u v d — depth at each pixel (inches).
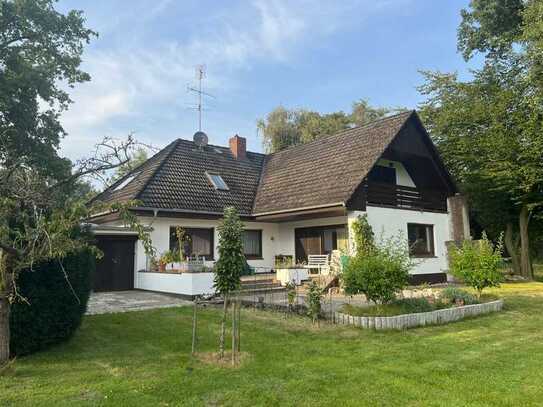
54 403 207.9
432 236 852.6
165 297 593.0
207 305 506.0
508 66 979.9
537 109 823.1
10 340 287.1
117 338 342.6
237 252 303.4
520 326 398.0
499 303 490.3
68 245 266.7
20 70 668.1
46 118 740.0
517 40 863.7
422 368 260.8
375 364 270.1
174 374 251.0
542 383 232.2
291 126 1547.7
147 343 327.0
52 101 745.6
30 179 279.4
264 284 654.5
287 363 273.4
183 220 728.3
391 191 772.6
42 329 300.5
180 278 586.9
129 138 298.0
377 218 731.4
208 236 763.4
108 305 510.9
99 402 209.0
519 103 882.8
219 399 212.2
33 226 283.0
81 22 756.6
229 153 966.4
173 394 219.0
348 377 243.9
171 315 437.7
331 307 442.9
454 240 941.8
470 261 510.0
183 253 677.3
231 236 303.1
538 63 799.7
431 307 435.5
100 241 673.6
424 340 338.6
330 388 226.7
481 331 374.9
